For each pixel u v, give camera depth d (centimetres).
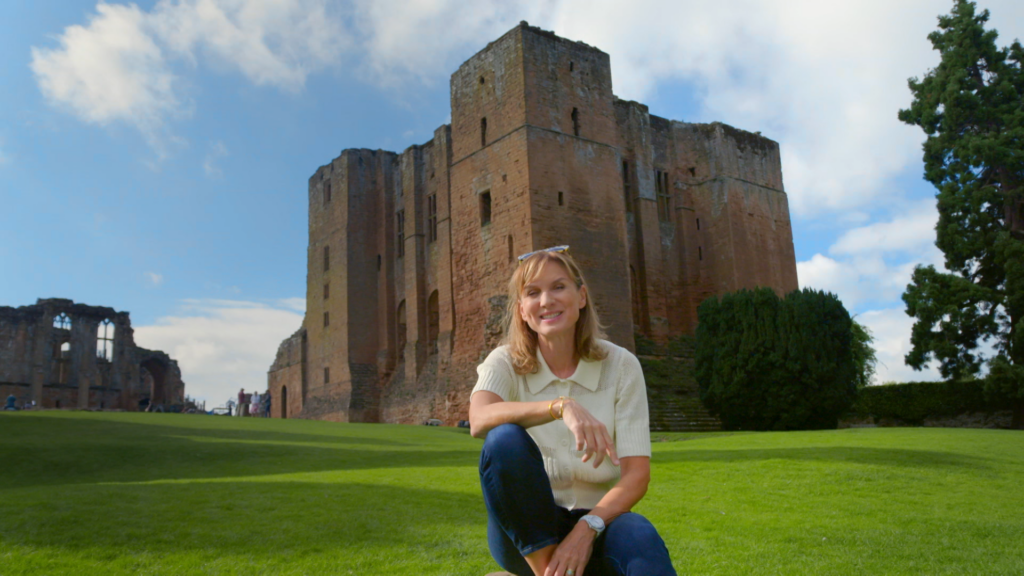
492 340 3562
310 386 5256
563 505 366
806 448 1506
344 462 1470
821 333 3033
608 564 315
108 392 6247
